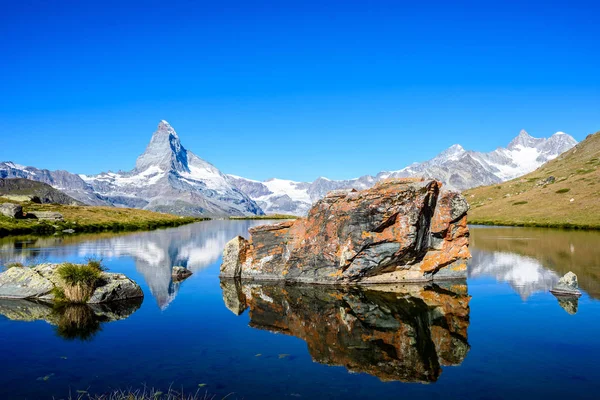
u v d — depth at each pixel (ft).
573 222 352.90
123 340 63.31
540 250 175.32
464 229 112.68
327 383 48.01
